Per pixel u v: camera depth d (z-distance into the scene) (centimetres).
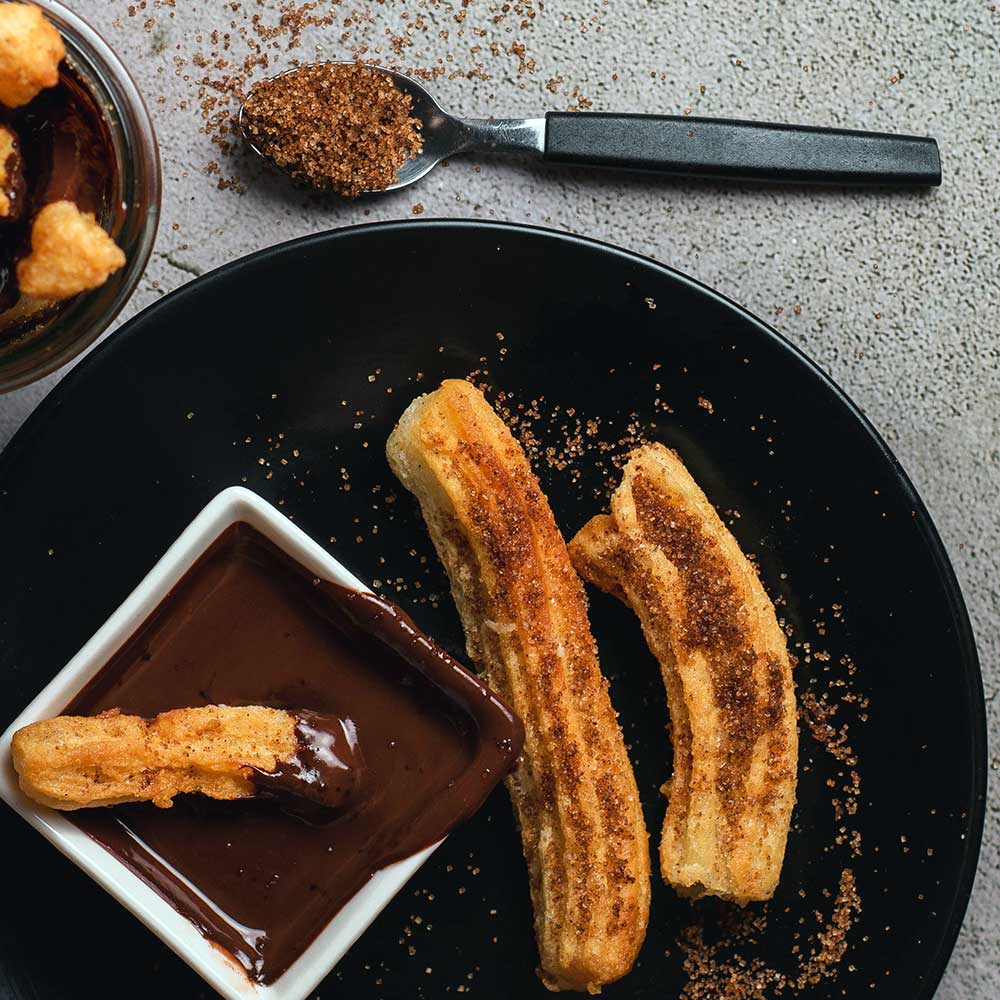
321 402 61
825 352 63
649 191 62
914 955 61
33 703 57
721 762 60
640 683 61
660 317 61
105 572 60
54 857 60
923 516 61
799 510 61
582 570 60
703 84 63
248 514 58
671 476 60
